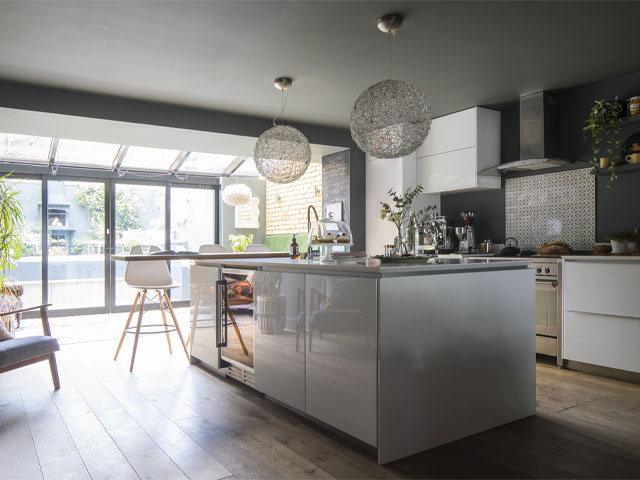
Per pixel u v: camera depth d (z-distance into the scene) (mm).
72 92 4262
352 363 2252
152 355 4242
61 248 6441
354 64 3719
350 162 5855
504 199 5039
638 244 3635
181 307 7219
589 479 2002
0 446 2348
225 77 3971
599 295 3545
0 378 3533
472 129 4863
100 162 6555
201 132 4941
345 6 2812
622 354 3430
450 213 5621
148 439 2422
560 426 2576
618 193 4094
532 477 2021
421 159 5430
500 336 2576
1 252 4516
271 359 2875
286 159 4223
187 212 7430
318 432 2504
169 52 3449
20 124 4582
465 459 2189
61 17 2896
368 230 5910
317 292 2484
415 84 4199
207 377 3537
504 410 2596
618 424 2602
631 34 3213
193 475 2047
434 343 2291
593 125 3961
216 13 2873
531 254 4520
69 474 2059
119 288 6805
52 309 6355
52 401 3012
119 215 6836
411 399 2211
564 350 3787
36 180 6285
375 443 2133
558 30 3148
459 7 2838
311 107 4859
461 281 2402
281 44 3336
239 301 3230
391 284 2137
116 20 2947
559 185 4539
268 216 8047
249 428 2559
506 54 3547
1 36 3156
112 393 3166
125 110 4500
